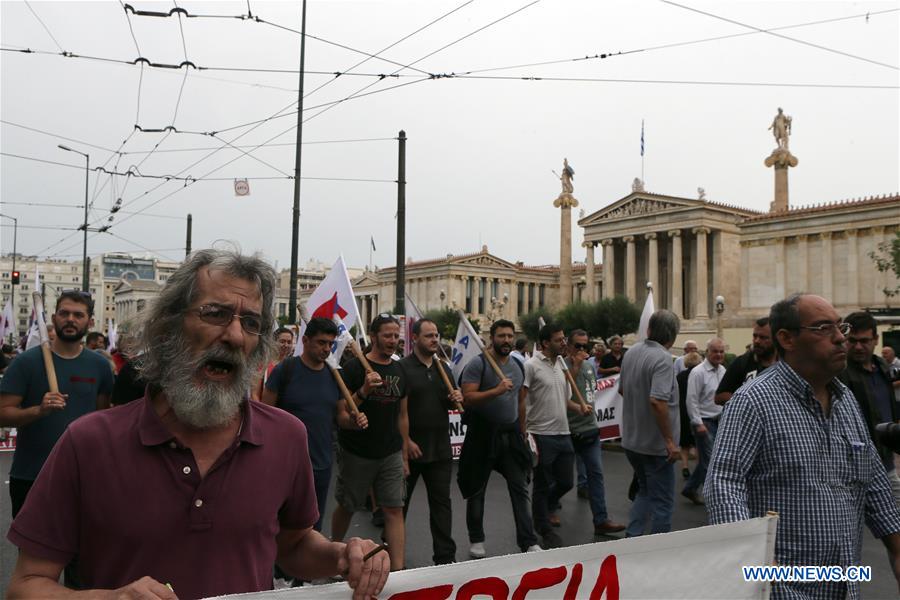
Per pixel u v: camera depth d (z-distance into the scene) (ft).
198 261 7.53
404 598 8.02
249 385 7.48
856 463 10.87
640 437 22.89
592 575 8.79
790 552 10.35
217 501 7.09
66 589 6.47
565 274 230.68
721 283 220.43
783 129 190.70
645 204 232.94
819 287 167.32
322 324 20.65
